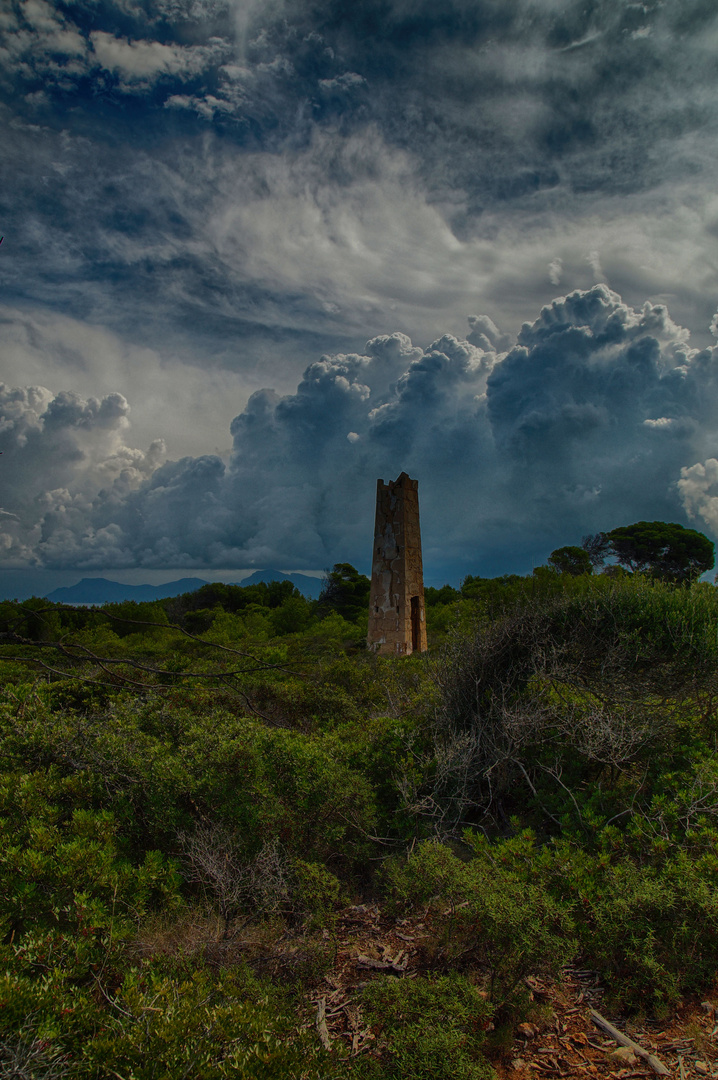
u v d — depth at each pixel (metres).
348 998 3.48
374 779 6.00
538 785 5.94
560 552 42.84
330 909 4.21
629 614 6.73
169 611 47.12
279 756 5.33
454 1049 2.61
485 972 3.55
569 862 3.93
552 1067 2.82
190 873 4.54
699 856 4.06
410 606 21.80
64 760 5.71
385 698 8.70
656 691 6.27
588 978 3.50
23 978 2.56
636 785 5.50
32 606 24.66
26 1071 2.11
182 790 4.93
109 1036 2.42
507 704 6.23
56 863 3.72
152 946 3.56
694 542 43.22
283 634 36.81
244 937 3.97
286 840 4.92
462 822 5.73
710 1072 2.72
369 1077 2.55
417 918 4.26
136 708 7.36
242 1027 2.36
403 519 22.30
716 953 3.35
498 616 7.45
